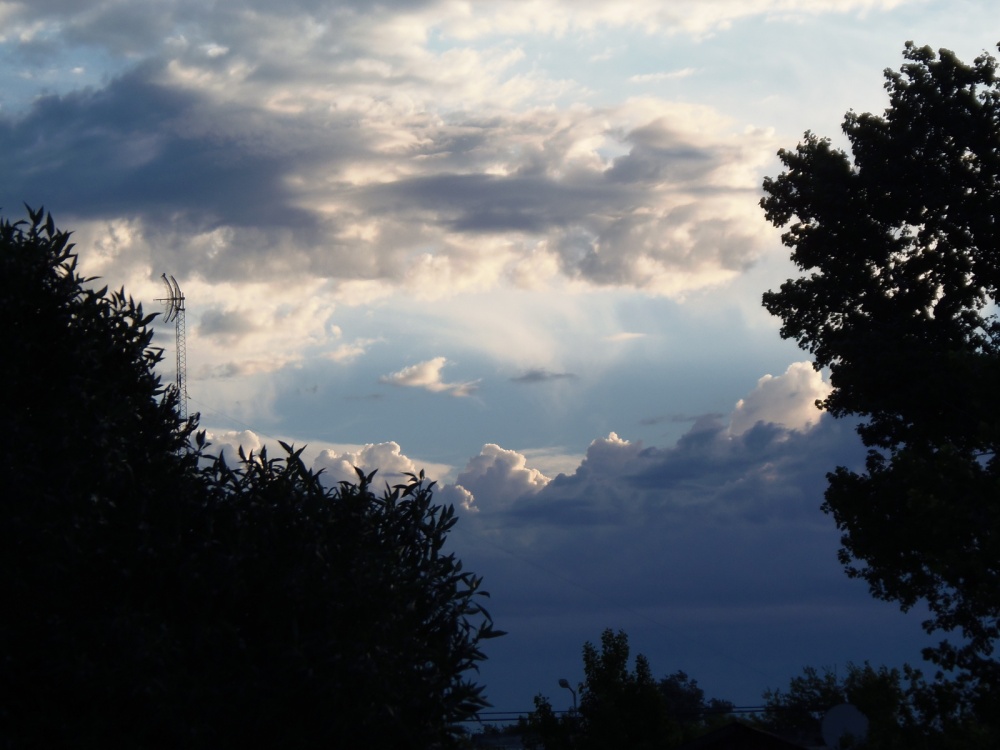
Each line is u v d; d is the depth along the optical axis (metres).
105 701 10.26
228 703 10.48
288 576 11.18
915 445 29.12
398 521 12.95
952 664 25.92
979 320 29.22
